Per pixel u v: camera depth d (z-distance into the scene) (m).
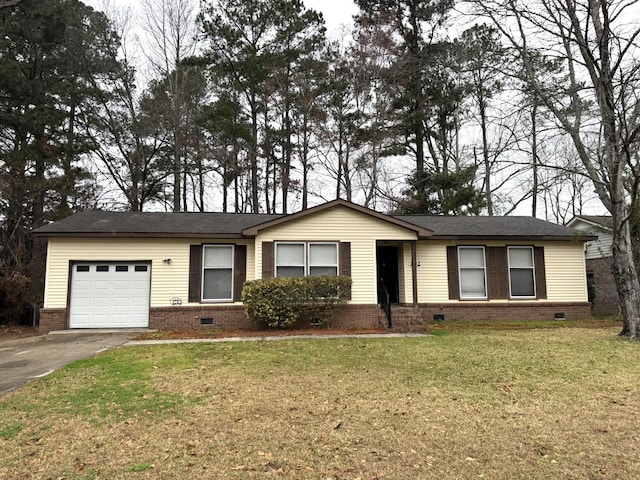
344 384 6.82
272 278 13.48
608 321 15.84
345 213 14.48
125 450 4.36
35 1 21.56
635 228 15.41
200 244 14.53
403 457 4.25
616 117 11.01
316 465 4.07
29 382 7.09
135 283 14.24
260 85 25.84
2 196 17.84
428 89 24.38
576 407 5.71
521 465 4.08
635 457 4.23
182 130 25.73
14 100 20.66
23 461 4.11
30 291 17.48
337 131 24.45
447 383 6.88
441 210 24.47
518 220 18.62
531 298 16.36
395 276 16.53
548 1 11.88
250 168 26.28
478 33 15.59
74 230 13.84
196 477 3.81
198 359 8.74
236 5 25.86
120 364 8.26
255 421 5.19
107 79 25.20
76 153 23.12
